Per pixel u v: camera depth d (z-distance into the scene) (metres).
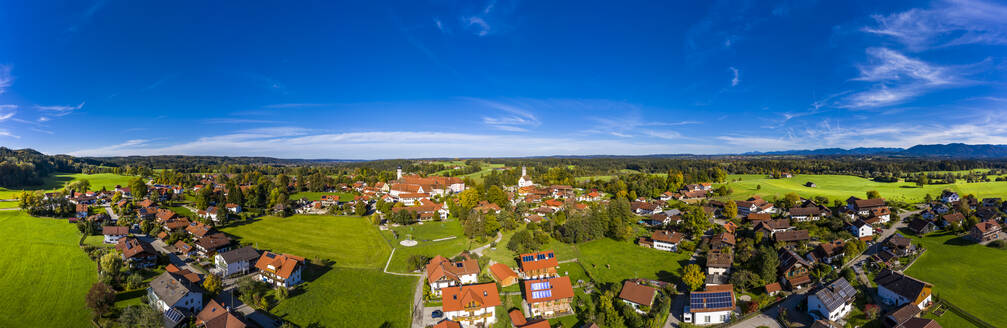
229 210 164.88
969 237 113.00
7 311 72.31
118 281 82.94
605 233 130.12
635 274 96.31
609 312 73.19
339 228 142.62
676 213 157.38
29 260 96.81
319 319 74.00
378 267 101.69
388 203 166.75
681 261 104.75
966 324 70.00
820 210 149.88
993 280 85.81
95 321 69.38
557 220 140.38
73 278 86.75
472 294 76.06
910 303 72.75
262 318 73.56
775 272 88.00
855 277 89.88
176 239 114.56
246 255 96.12
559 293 79.06
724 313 73.69
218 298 80.69
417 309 78.81
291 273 88.19
